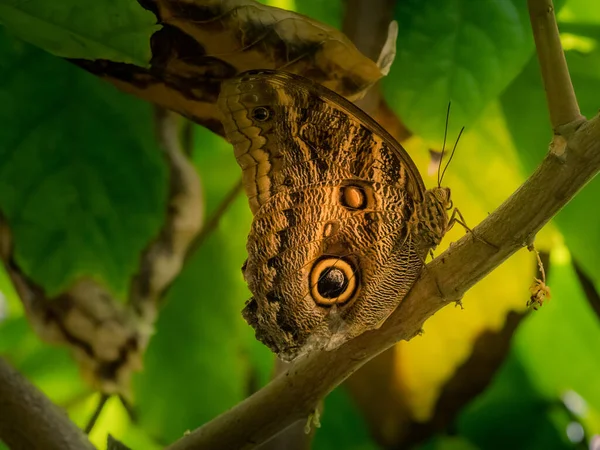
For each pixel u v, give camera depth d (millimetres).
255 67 526
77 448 520
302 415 515
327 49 522
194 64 526
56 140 571
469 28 565
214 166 611
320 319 525
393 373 615
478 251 503
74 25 520
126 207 573
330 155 530
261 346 622
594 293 603
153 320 576
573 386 644
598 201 572
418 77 564
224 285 619
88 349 572
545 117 587
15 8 516
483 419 654
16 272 568
